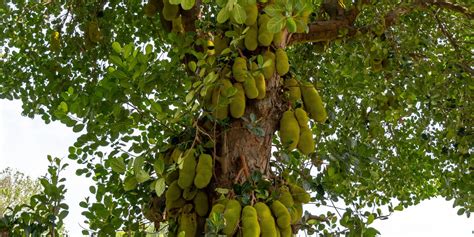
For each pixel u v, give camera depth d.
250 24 2.91
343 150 3.53
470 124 4.61
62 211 2.88
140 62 2.95
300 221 2.95
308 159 3.24
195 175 2.74
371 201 5.45
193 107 2.61
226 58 2.94
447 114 4.84
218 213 2.32
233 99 2.83
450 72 4.68
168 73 3.31
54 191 2.91
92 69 5.39
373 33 4.50
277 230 2.59
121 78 2.95
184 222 2.74
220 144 2.88
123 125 3.12
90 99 3.22
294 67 3.29
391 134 5.78
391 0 4.65
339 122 4.93
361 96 5.36
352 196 4.32
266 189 2.70
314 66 4.95
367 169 3.63
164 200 3.08
